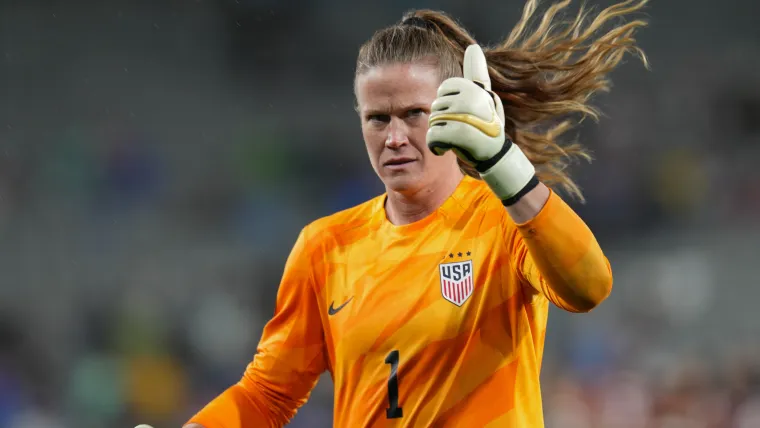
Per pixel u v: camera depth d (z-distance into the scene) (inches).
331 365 460.8
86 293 2177.7
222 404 477.1
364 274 439.5
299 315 466.0
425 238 431.5
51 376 1966.0
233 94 2822.3
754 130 2652.6
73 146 2495.1
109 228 2349.9
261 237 2380.7
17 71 2753.4
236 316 2118.6
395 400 421.7
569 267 360.8
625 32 490.3
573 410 1718.8
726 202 2409.0
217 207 2463.1
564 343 1911.9
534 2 508.1
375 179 2551.7
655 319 2060.8
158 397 1902.1
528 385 419.5
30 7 2827.3
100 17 2851.9
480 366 412.5
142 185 2476.6
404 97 414.6
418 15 448.8
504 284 413.7
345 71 2888.8
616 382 1782.7
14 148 2554.1
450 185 440.1
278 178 2559.1
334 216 466.9
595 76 494.9
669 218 2361.0
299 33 2913.4
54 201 2397.9
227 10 2913.4
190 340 2048.5
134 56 2832.2
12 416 1839.3
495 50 497.0
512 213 365.7
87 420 1866.4
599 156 2448.3
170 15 2896.2
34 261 2255.2
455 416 412.8
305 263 461.1
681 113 2640.3
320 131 2726.4
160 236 2347.4
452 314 416.5
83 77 2775.6
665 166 2445.9
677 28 2925.7
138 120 2731.3
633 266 2176.4
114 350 2003.0
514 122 502.0
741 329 2053.4
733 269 2166.6
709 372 1739.7
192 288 2188.7
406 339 420.8
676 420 1657.2
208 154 2635.3
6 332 2047.2
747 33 2930.6
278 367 471.5
